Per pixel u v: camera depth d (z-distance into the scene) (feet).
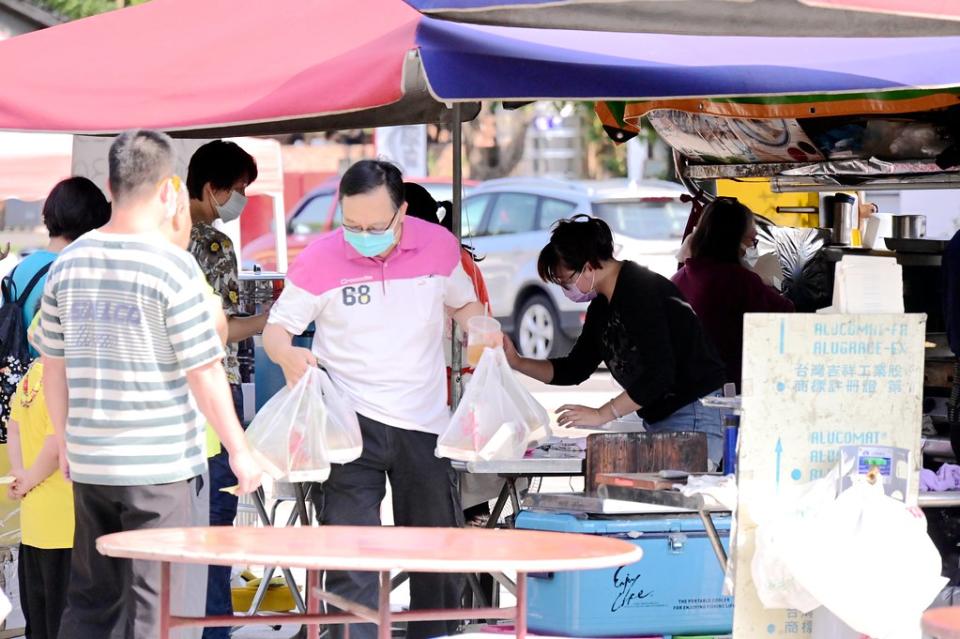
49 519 48.52
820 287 70.44
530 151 258.37
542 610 44.42
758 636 40.83
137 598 39.86
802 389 40.75
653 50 46.44
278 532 35.53
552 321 147.64
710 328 62.08
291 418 42.98
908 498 40.83
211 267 53.57
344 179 43.19
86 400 39.32
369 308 44.86
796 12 37.24
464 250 53.72
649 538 44.50
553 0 35.50
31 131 45.57
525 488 54.95
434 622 46.52
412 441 45.14
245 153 56.75
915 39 47.65
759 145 64.85
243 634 62.49
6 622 58.95
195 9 50.75
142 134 39.99
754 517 40.50
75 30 49.98
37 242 159.43
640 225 144.25
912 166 61.00
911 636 38.68
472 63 41.63
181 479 39.91
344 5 48.60
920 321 41.55
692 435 47.16
